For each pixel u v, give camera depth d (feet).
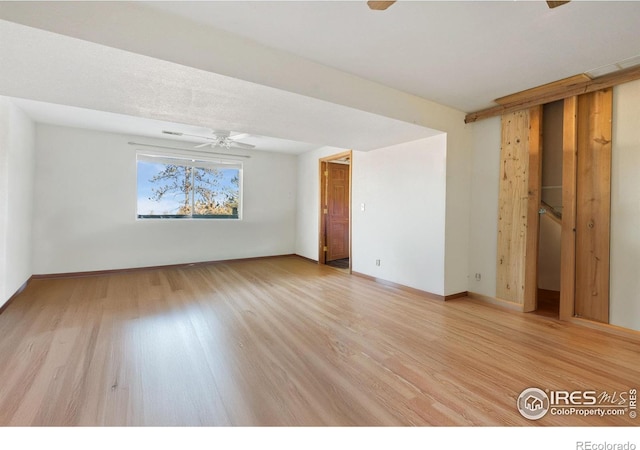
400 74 8.84
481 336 8.73
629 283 8.73
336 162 20.68
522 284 11.02
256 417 5.24
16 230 11.72
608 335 8.82
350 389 6.10
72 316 9.94
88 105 8.75
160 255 17.69
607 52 7.52
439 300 12.09
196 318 9.96
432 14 6.06
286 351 7.71
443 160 11.84
